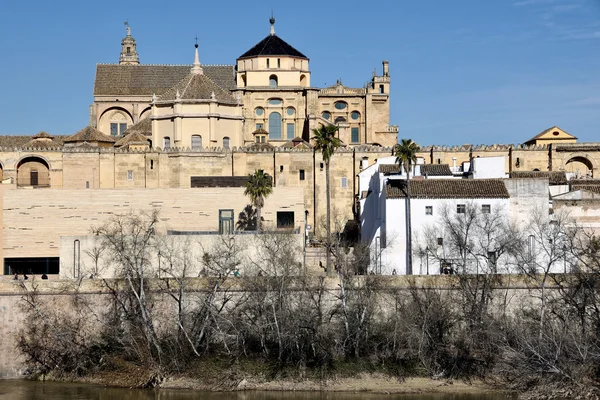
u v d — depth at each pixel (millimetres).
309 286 101000
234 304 102125
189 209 132250
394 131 189625
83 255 113438
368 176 146625
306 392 95062
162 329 101625
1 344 102625
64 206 130375
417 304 99500
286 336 97625
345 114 188125
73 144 166375
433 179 118500
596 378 93000
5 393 94938
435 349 97875
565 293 98375
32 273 129875
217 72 192625
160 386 96750
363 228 135000
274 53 187500
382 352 98625
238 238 110750
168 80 193000
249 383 96250
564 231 110375
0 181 139750
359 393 94312
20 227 129875
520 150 161000
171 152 158750
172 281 103500
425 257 111625
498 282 101875
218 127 165500
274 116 185875
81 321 103062
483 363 97062
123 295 102562
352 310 99750
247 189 132000
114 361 99875
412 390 94438
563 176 140750
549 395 91562
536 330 97375
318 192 158875
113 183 159125
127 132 178000
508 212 113250
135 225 112625
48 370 101750
